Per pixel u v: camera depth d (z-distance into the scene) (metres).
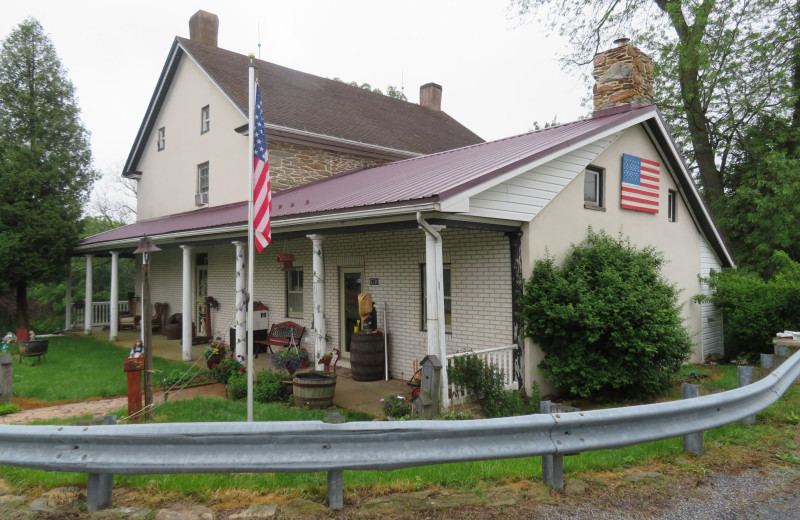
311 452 3.40
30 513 3.66
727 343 13.57
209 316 16.70
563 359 8.61
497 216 8.01
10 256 16.92
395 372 10.61
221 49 18.50
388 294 10.85
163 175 19.48
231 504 3.78
